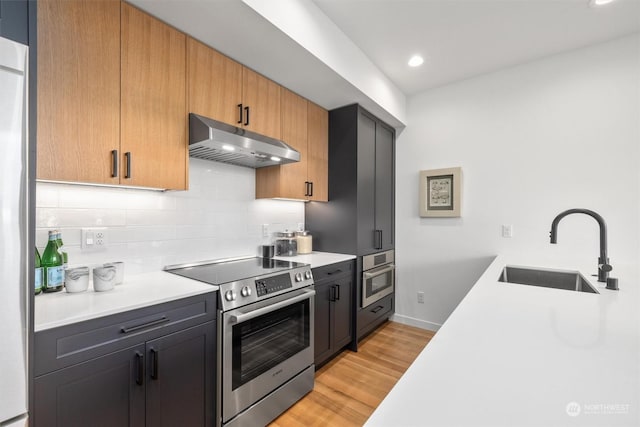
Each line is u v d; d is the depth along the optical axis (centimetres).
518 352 72
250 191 244
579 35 218
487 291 133
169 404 131
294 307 193
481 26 208
